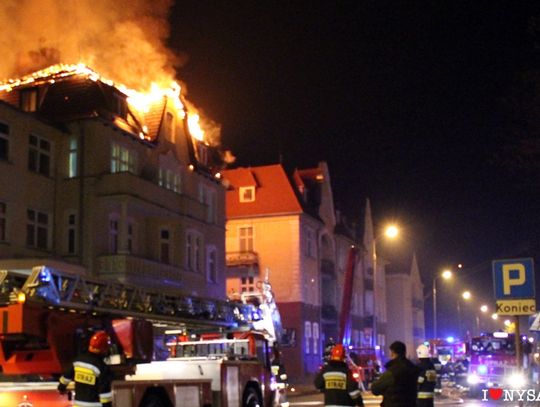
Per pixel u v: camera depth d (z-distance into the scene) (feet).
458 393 93.91
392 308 240.32
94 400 29.63
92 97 96.48
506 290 42.83
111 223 95.45
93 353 30.01
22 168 88.02
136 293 43.04
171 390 40.83
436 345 132.87
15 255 85.20
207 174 120.67
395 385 29.43
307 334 152.56
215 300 53.16
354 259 83.76
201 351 53.11
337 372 32.07
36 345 35.70
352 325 183.42
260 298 62.80
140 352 39.91
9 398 32.45
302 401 85.10
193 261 111.55
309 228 160.15
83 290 37.91
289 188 155.84
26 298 34.14
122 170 98.78
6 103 85.40
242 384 48.03
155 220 104.22
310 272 157.89
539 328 47.37
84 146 94.48
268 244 153.38
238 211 155.22
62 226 93.71
